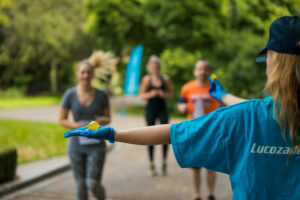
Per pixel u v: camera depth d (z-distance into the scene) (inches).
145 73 748.0
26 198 168.9
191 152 47.2
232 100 67.9
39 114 659.4
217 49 551.8
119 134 48.4
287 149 44.4
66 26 1079.0
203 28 553.3
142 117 633.6
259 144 45.1
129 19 698.8
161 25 604.4
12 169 187.6
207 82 165.8
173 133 47.8
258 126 45.4
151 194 178.5
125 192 182.4
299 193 44.1
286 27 44.0
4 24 1099.3
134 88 567.2
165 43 669.9
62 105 136.2
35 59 1204.5
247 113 46.3
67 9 1106.7
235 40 495.8
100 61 148.9
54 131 387.9
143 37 747.4
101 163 130.9
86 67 133.3
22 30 1085.1
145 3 618.2
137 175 219.1
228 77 385.1
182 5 565.9
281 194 44.6
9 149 186.9
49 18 1072.2
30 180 191.8
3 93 1285.7
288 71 43.6
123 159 271.6
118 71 815.1
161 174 220.2
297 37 43.3
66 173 221.8
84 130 48.5
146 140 48.3
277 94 44.3
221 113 47.4
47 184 194.5
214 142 46.5
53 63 1238.9
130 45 786.2
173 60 592.4
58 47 1100.5
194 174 152.7
